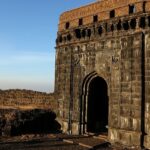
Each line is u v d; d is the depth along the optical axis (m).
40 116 37.50
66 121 36.59
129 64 29.58
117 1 31.31
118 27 30.89
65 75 37.38
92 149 27.94
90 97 35.56
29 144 29.41
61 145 29.34
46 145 29.16
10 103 58.53
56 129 37.97
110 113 31.17
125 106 29.62
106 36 32.16
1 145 28.55
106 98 36.94
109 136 31.00
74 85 36.16
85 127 35.09
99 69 32.94
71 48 36.62
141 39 28.59
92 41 33.84
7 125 34.34
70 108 36.34
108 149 28.11
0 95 59.91
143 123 28.09
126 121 29.39
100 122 36.38
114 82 31.05
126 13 30.20
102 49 32.62
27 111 37.56
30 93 59.03
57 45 38.97
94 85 35.84
